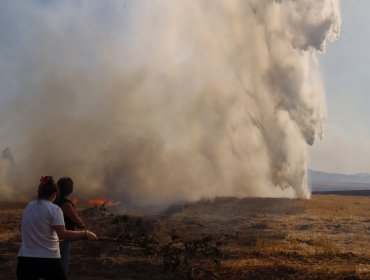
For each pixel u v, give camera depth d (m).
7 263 10.20
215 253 8.92
